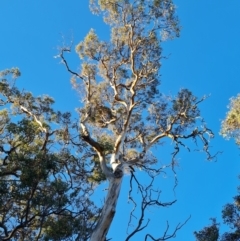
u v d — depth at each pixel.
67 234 17.50
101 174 19.48
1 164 17.98
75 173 19.47
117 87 20.53
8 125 18.89
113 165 17.45
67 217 17.80
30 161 17.06
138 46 20.97
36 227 17.89
